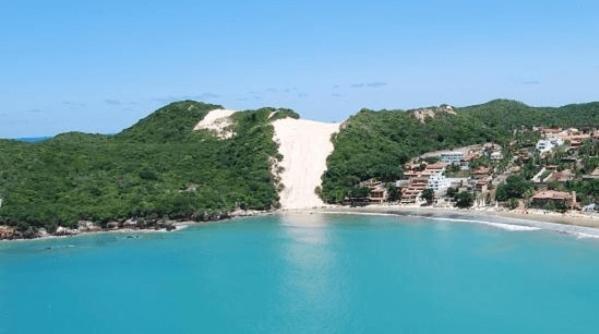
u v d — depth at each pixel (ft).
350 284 501.15
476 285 485.56
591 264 532.32
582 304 436.35
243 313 442.91
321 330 404.98
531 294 459.73
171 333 410.52
